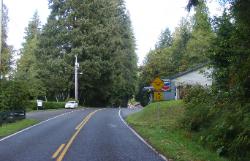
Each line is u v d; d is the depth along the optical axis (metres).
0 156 16.50
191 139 22.25
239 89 18.42
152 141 21.41
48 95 82.12
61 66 77.44
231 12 17.56
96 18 82.31
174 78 57.47
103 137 23.94
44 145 20.17
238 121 17.38
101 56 80.12
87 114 48.44
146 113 38.75
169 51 90.44
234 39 18.42
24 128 30.95
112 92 89.31
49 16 82.88
